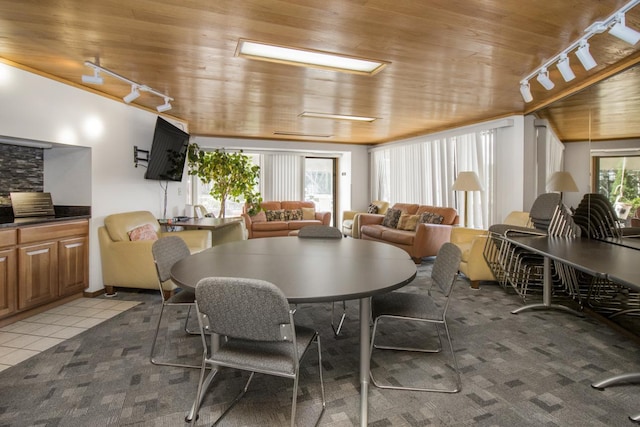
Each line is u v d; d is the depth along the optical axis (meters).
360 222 7.12
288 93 4.02
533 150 4.80
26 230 3.09
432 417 1.79
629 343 2.66
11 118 3.01
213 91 3.94
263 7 2.08
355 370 2.26
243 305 1.43
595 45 2.64
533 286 3.91
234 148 7.59
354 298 1.59
